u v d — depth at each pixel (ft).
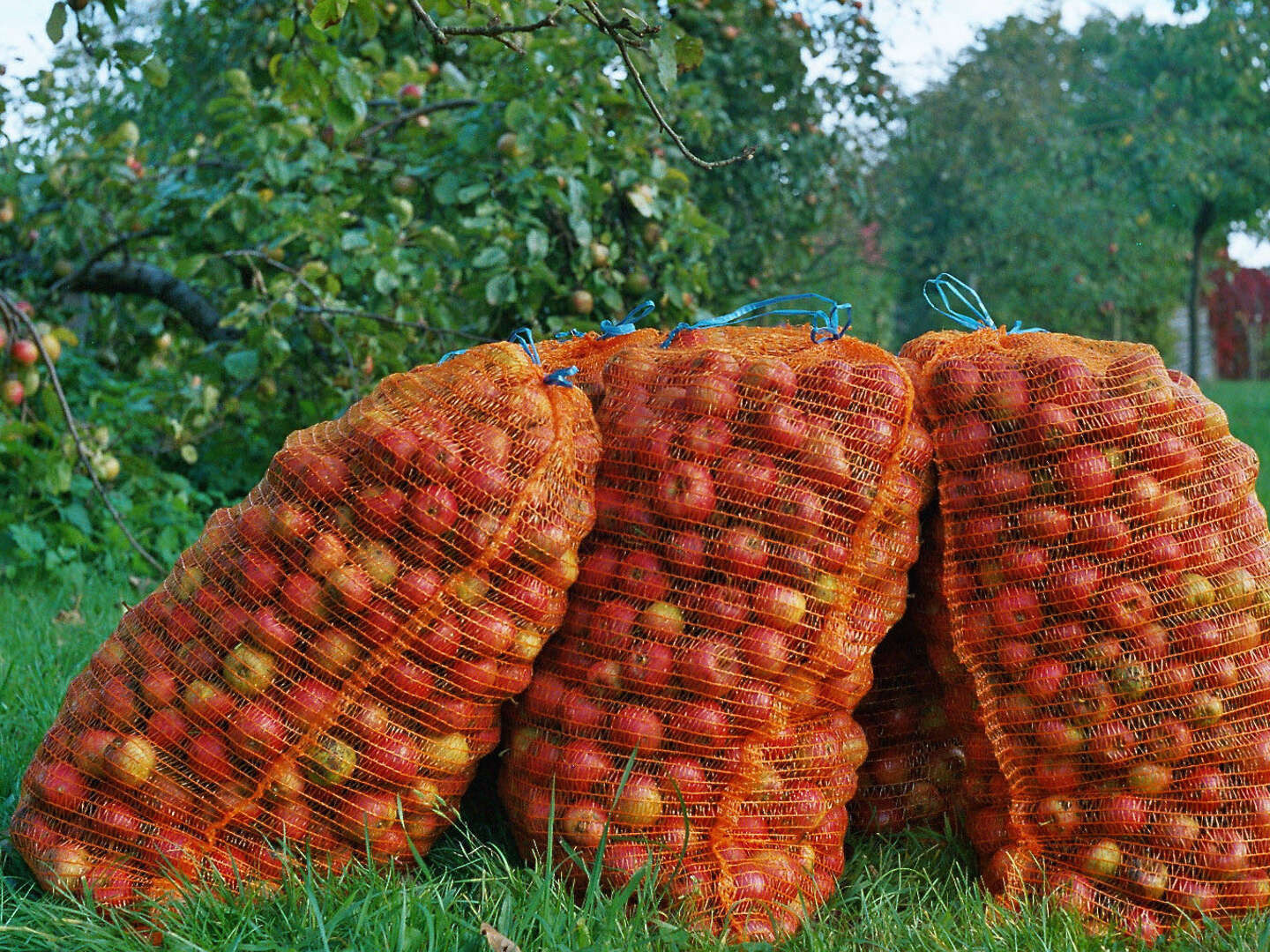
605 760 8.23
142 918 7.52
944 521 8.82
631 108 22.18
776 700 8.36
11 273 25.84
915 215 56.80
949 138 56.13
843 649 8.47
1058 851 8.54
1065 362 8.59
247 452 24.20
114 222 24.97
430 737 8.29
